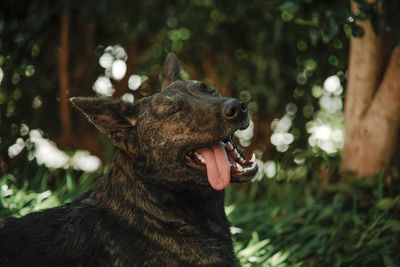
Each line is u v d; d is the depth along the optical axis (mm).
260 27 6727
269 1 6500
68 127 7832
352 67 5828
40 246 3166
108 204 3326
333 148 6789
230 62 7523
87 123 7996
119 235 3188
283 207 5676
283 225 5246
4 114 7871
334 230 4965
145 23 7098
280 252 4684
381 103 5617
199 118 3164
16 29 7867
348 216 5086
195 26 7027
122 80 8047
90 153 7977
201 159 3283
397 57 5449
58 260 3135
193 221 3301
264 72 7246
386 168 5684
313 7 5711
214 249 3260
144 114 3287
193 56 7566
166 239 3203
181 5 7004
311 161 6574
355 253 4719
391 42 5629
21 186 6125
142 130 3273
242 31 7316
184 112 3205
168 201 3285
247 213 5574
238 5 6621
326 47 7047
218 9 6797
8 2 7656
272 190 6168
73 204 3420
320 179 6168
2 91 7867
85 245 3174
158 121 3238
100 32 8086
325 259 4711
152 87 8055
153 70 7785
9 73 7879
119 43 7914
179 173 3258
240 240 5066
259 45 6910
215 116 3135
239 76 7621
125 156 3371
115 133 3295
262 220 5418
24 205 5109
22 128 7949
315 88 7340
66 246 3176
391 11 5000
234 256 3412
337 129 7211
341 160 5996
